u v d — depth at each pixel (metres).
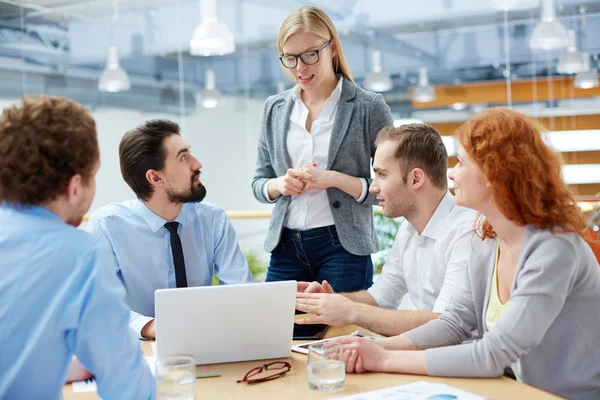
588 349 1.62
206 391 1.51
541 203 1.59
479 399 1.35
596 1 8.49
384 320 1.93
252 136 11.86
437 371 1.54
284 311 1.74
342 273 2.59
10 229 1.31
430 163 2.15
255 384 1.55
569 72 8.93
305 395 1.45
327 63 2.57
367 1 10.22
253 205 12.16
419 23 10.23
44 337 1.27
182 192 2.32
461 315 1.84
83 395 1.51
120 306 1.37
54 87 8.64
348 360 1.59
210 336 1.70
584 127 9.04
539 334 1.54
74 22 8.81
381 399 1.37
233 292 1.69
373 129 2.65
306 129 2.67
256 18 10.88
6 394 1.26
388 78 10.74
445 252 2.17
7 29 7.99
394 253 2.41
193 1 10.23
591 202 3.50
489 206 1.67
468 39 10.12
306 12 2.52
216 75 11.55
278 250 2.70
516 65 9.78
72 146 1.30
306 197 2.61
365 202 2.60
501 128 1.60
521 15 9.64
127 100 9.88
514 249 1.70
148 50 10.15
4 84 7.93
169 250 2.38
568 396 1.63
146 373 1.39
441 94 10.58
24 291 1.27
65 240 1.32
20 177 1.28
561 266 1.56
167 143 2.30
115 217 2.34
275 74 11.52
